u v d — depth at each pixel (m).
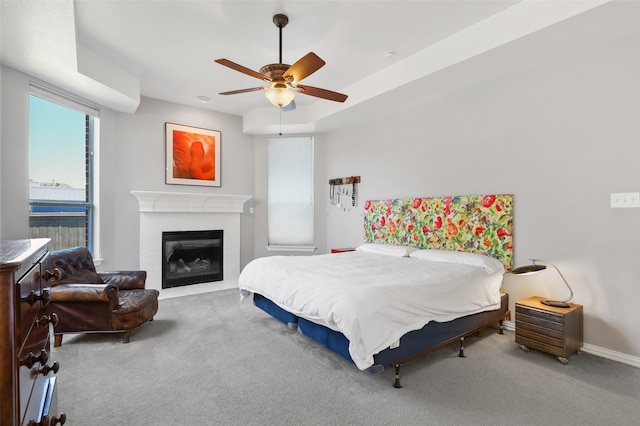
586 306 2.75
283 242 5.77
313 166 5.66
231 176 5.51
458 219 3.71
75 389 2.08
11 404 0.73
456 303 2.53
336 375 2.28
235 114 5.52
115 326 2.79
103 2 2.51
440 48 3.17
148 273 4.62
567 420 1.79
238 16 2.72
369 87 3.99
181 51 3.31
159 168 4.74
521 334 2.72
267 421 1.78
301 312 2.46
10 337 0.73
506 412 1.87
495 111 3.39
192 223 5.03
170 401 1.96
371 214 4.80
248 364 2.44
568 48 2.76
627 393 2.07
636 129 2.50
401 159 4.41
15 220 3.11
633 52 2.52
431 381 2.21
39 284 1.08
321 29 2.94
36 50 2.77
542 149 3.04
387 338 2.02
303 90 2.87
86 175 4.05
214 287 4.93
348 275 2.68
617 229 2.59
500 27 2.70
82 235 3.99
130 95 3.82
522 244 3.20
